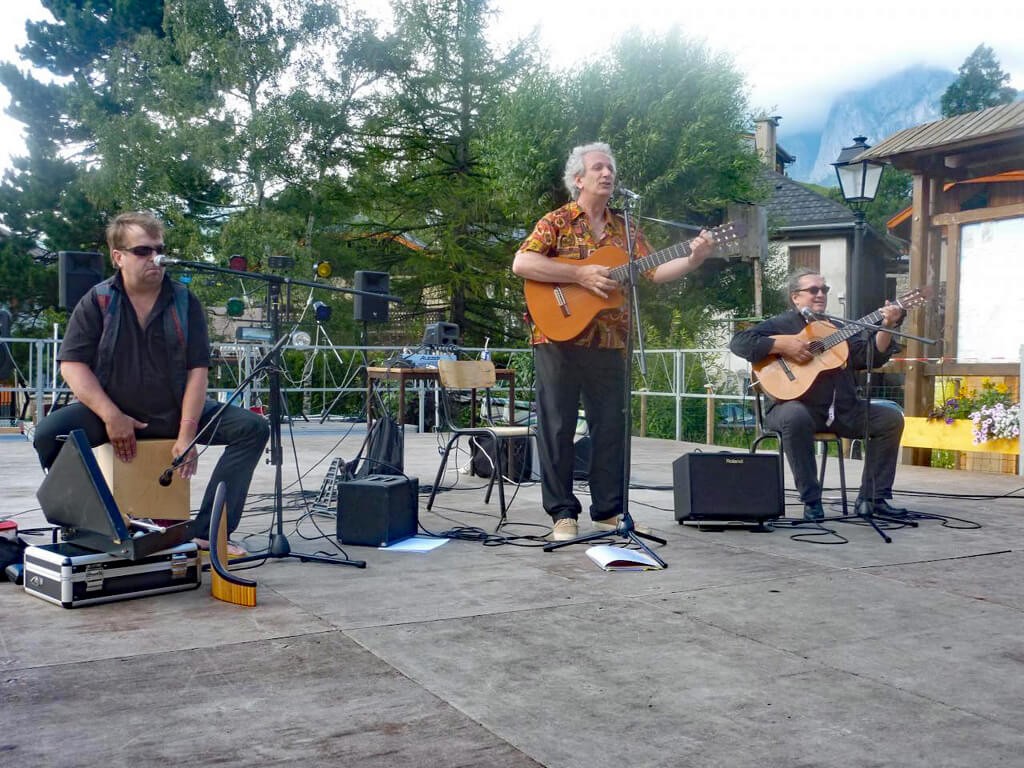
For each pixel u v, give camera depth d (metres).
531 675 2.24
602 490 4.13
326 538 4.01
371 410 7.12
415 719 1.96
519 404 11.17
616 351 4.04
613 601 2.95
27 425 7.69
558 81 15.90
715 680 2.22
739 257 16.36
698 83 15.44
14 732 1.86
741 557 3.67
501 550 3.79
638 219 4.06
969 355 7.46
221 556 3.00
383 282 8.39
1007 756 1.81
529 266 3.88
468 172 19.88
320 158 20.00
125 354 3.33
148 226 3.33
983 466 7.22
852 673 2.29
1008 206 7.14
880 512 4.61
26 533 3.80
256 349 11.19
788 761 1.77
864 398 4.56
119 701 2.04
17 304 22.98
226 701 2.04
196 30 20.05
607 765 1.75
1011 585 3.22
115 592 2.88
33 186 23.61
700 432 10.93
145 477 3.30
